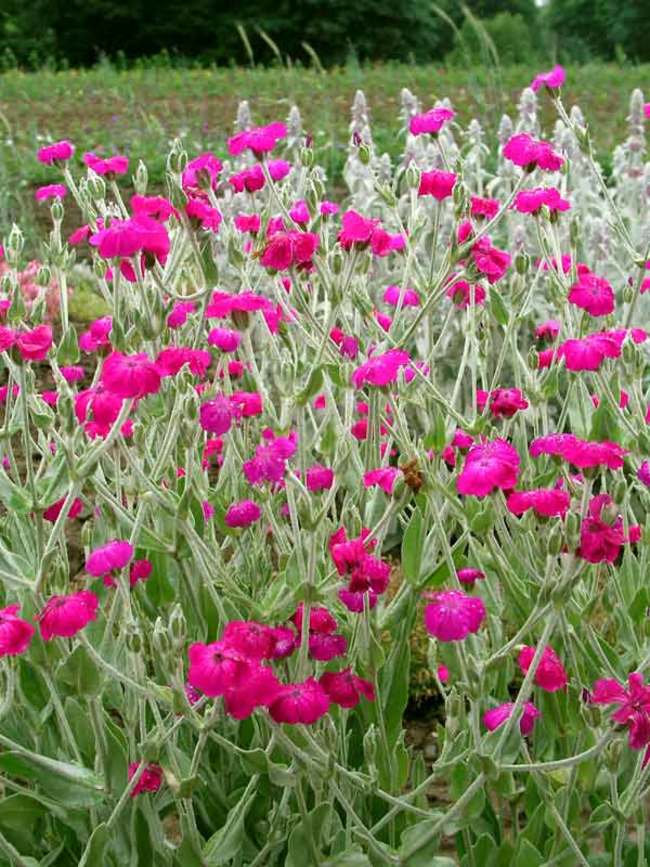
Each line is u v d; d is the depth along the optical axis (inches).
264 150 30.7
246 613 29.8
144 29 292.4
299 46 291.0
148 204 27.1
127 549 22.9
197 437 25.8
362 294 31.4
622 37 340.2
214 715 22.4
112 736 23.9
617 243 57.6
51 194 34.9
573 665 26.3
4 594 30.2
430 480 25.7
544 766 22.7
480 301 35.8
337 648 25.0
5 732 26.4
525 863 24.8
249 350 27.3
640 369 31.9
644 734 21.6
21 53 294.0
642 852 24.5
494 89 103.0
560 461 28.0
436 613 22.3
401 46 296.8
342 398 39.7
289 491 24.6
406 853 24.5
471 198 35.2
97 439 24.7
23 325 27.4
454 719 25.9
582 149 34.7
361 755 28.8
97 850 22.8
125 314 30.4
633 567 32.1
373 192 63.2
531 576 30.4
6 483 24.7
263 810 27.0
